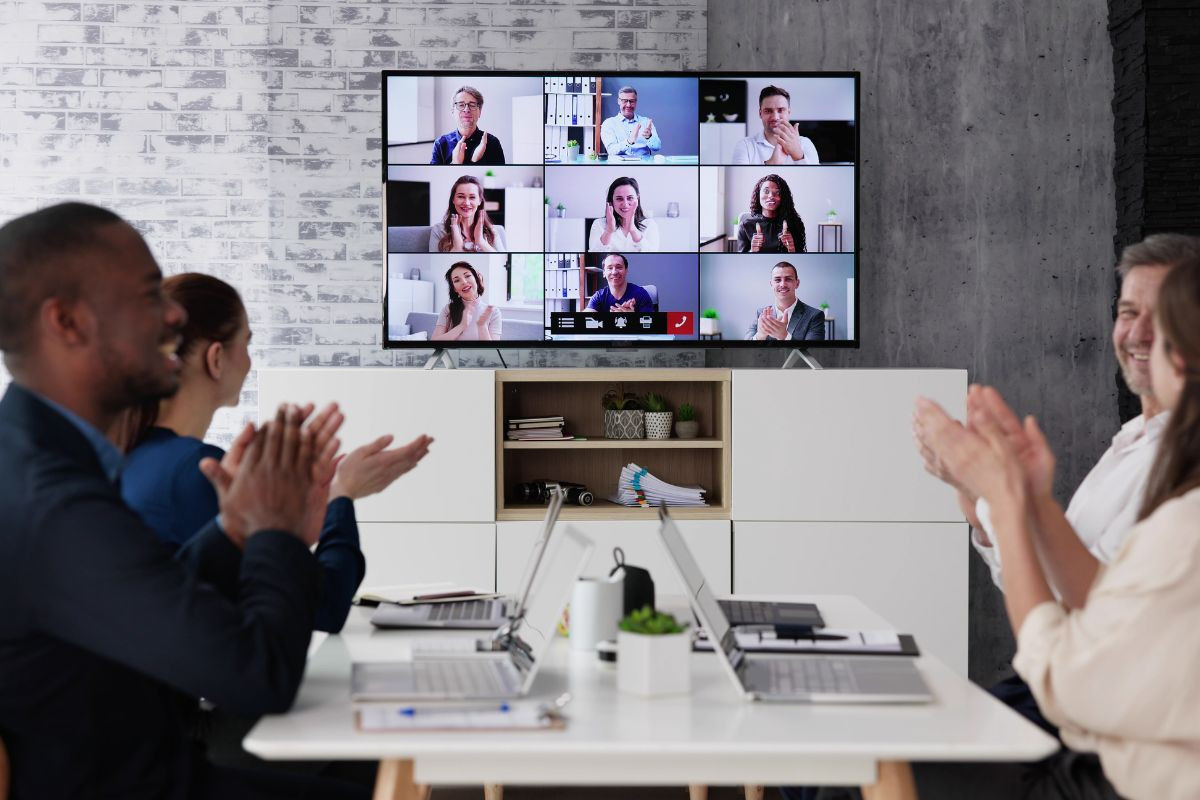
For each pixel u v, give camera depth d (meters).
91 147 4.20
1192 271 1.47
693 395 4.20
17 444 1.34
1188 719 1.33
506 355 4.21
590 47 4.21
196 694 1.36
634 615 1.55
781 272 4.02
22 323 1.39
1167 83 4.02
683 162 3.99
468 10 4.20
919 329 4.29
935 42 4.26
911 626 3.82
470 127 3.97
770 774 1.32
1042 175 4.28
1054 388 4.30
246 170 4.23
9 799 1.35
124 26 4.20
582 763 1.31
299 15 4.20
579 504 3.93
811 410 3.82
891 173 4.27
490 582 3.78
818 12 4.23
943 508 3.82
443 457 3.78
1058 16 4.26
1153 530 1.37
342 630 1.98
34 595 1.30
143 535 1.33
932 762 1.83
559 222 3.99
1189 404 1.46
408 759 1.46
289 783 1.63
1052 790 1.69
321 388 3.76
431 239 3.97
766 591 3.82
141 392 1.45
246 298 4.22
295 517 1.50
